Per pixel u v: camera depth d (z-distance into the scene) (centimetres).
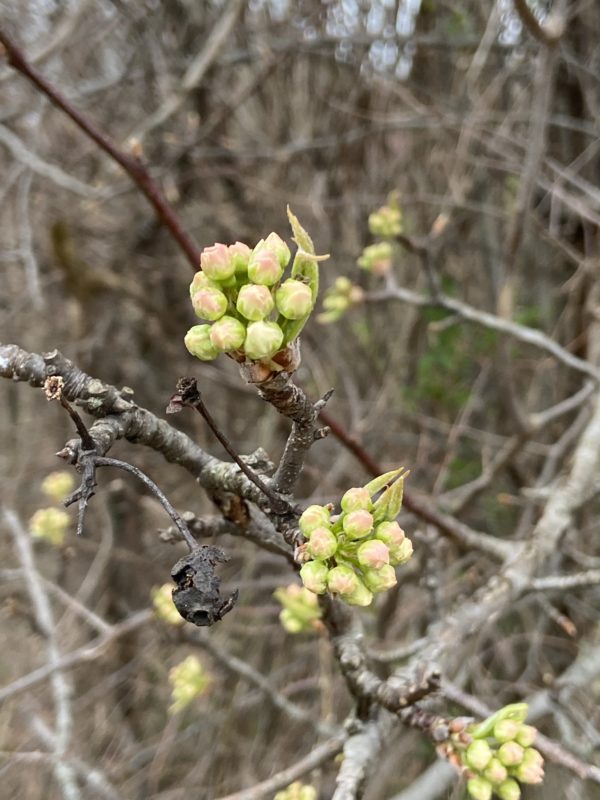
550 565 41
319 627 29
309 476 66
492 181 68
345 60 70
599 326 56
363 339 70
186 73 66
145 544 76
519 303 67
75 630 70
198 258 35
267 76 65
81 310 73
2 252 65
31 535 55
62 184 56
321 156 73
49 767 54
